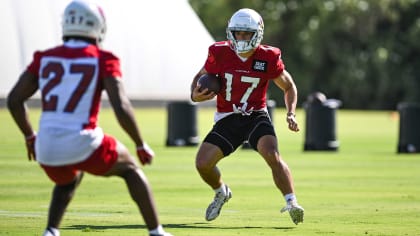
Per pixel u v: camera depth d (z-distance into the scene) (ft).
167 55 244.42
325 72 603.26
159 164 167.94
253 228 89.25
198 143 219.61
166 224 91.66
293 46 611.47
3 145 209.46
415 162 179.42
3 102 274.77
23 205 106.32
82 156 66.80
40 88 68.13
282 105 588.09
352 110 595.06
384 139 261.65
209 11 606.96
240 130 92.53
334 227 90.43
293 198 88.38
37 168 155.43
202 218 96.94
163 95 243.60
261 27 90.94
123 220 93.66
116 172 68.39
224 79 92.79
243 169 161.27
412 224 92.89
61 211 71.26
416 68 588.50
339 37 597.52
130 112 66.64
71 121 66.64
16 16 226.79
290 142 245.24
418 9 586.45
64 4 233.14
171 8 246.06
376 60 579.07
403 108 205.16
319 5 598.34
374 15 581.53
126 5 239.30
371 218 97.50
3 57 224.12
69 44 68.74
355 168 164.86
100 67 67.31
